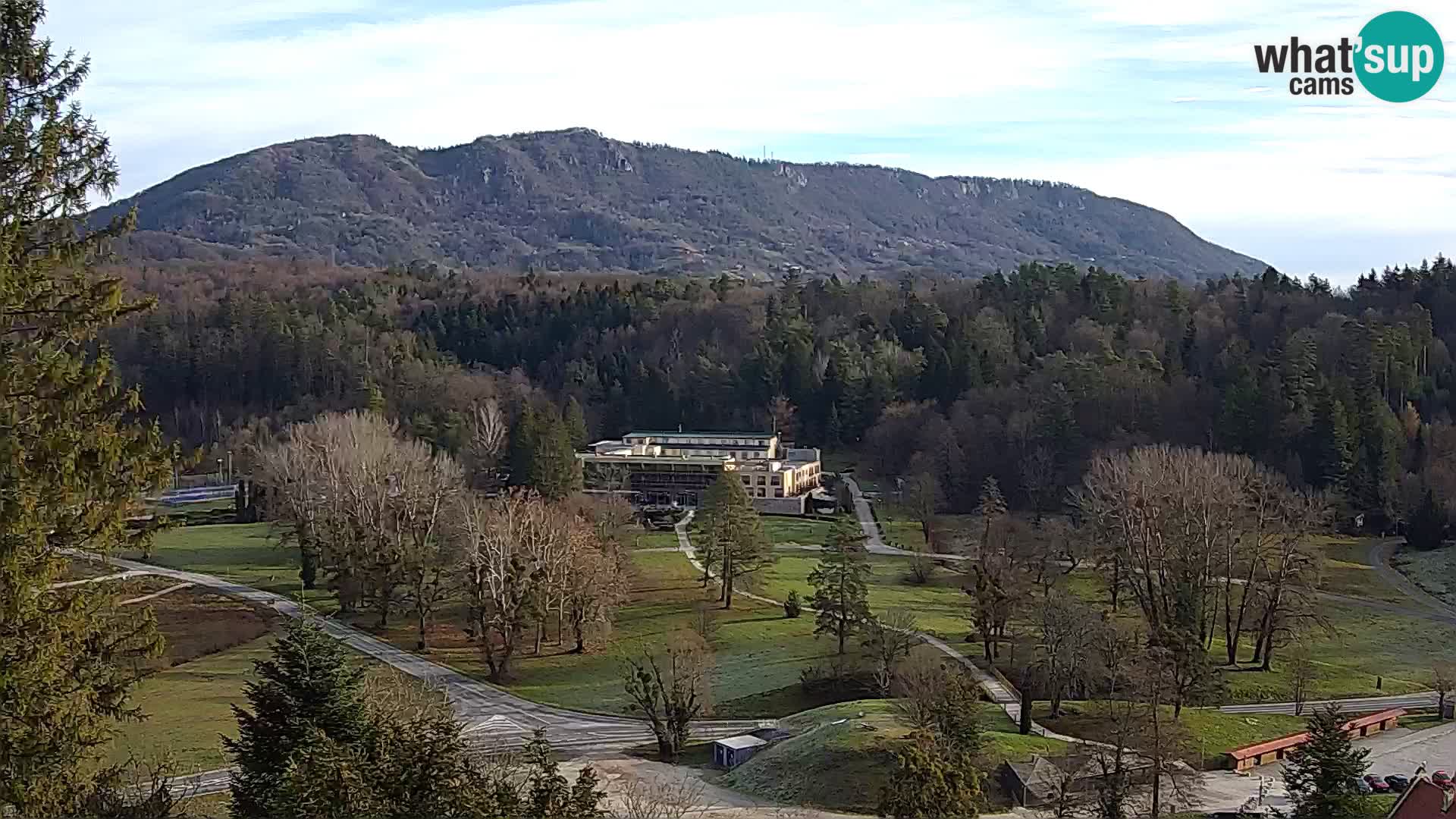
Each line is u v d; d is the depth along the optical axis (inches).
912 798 1686.8
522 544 3410.4
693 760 2492.6
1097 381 5541.3
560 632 3489.2
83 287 1152.8
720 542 3900.1
